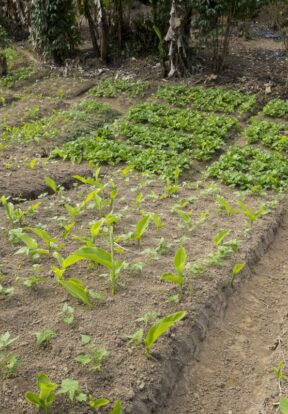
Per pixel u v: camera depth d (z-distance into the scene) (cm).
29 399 316
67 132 1038
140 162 844
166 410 368
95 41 1570
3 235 544
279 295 523
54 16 1516
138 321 413
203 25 1324
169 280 453
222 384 399
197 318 434
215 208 668
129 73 1473
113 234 560
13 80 1480
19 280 457
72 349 378
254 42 1706
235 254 544
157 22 1491
